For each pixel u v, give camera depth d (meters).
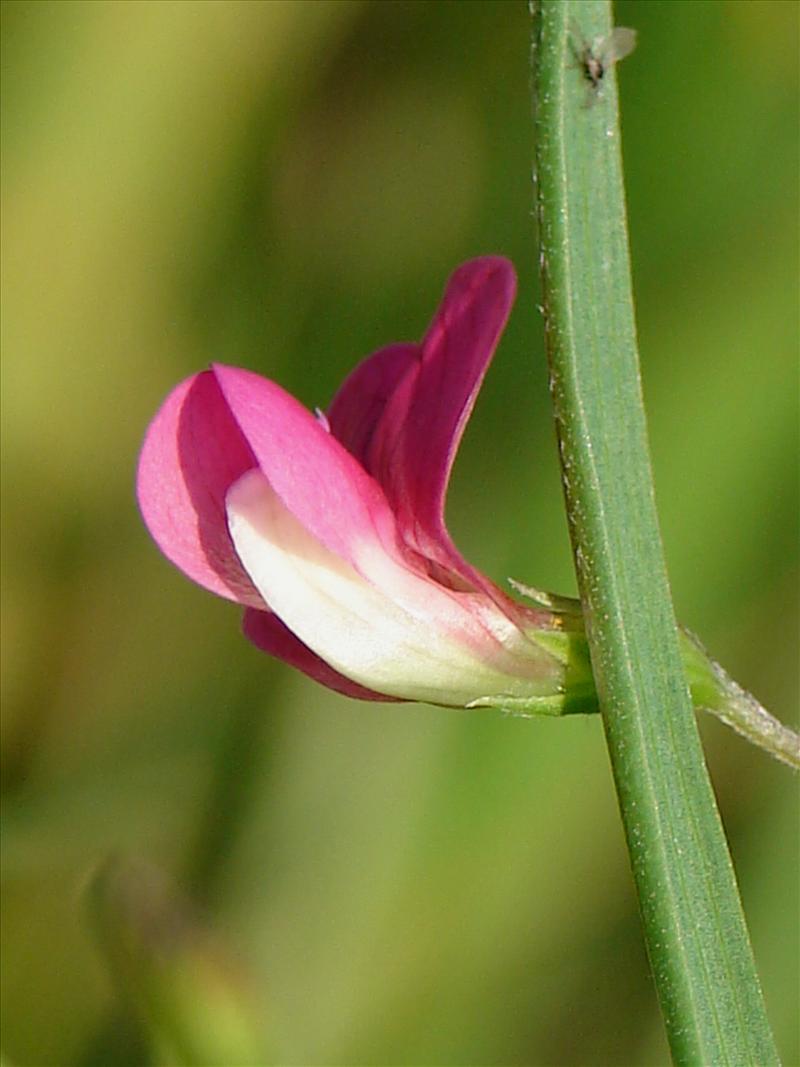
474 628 0.11
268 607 0.11
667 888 0.10
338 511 0.11
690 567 0.15
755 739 0.11
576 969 0.15
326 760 0.15
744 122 0.15
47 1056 0.15
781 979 0.15
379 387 0.11
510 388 0.15
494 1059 0.15
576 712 0.11
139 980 0.13
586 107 0.10
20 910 0.15
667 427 0.15
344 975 0.15
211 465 0.11
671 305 0.15
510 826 0.15
